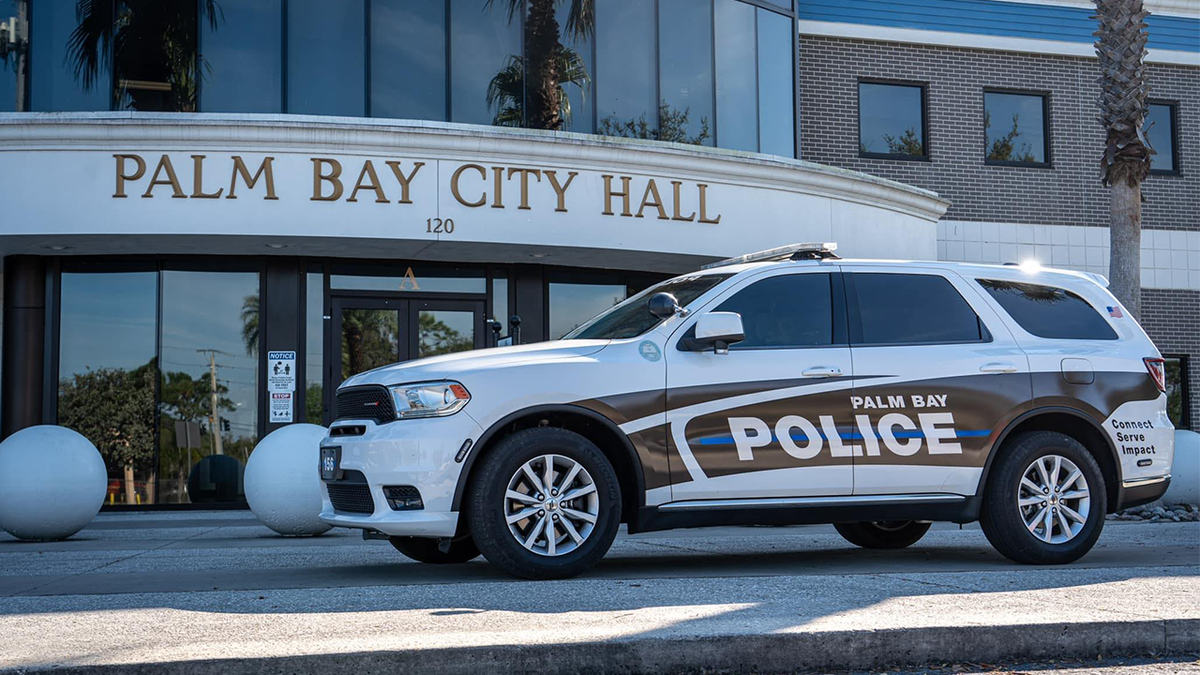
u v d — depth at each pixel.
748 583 5.84
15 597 5.62
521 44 14.88
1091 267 19.48
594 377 6.38
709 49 15.88
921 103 19.14
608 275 16.11
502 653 4.12
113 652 4.12
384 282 15.15
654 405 6.45
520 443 6.17
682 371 6.54
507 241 13.86
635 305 7.33
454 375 6.24
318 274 14.95
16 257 14.54
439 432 6.14
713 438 6.51
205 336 14.69
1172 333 19.81
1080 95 19.78
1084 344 7.42
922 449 6.84
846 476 6.70
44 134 12.96
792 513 6.67
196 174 13.16
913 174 18.78
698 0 15.84
